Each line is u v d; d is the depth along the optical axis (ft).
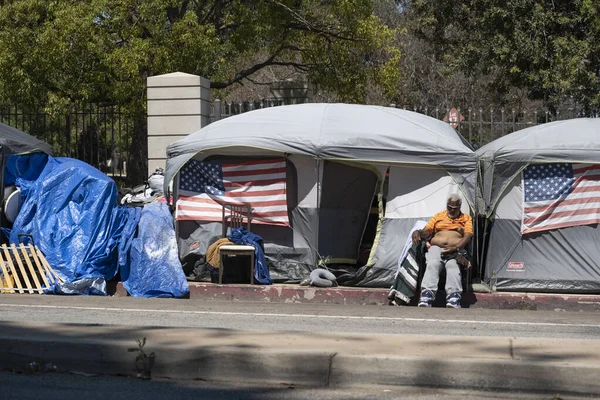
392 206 47.70
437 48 118.32
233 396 22.44
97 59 83.15
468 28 107.14
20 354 25.55
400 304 44.24
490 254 46.85
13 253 46.03
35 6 80.59
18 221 47.85
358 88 101.35
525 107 135.44
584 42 85.87
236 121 50.08
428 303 42.68
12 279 45.98
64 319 34.53
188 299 44.60
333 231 48.52
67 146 66.80
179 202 49.26
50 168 50.90
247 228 48.78
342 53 98.94
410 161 46.62
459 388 23.11
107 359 24.88
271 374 23.98
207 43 83.41
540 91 98.07
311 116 49.42
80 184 48.29
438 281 43.50
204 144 48.34
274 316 36.50
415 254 44.37
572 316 38.29
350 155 46.78
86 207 47.80
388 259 46.80
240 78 101.50
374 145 46.70
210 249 47.11
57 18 78.84
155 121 58.90
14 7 80.12
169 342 25.38
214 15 96.68
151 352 24.64
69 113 73.87
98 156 66.39
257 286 46.01
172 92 58.70
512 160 45.75
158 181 55.88
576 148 45.24
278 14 93.09
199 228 49.06
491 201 46.68
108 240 47.26
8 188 49.01
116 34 83.56
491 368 22.99
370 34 97.25
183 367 24.47
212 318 35.50
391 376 23.47
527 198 46.24
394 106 56.95
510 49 94.94
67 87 81.51
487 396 22.74
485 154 47.80
